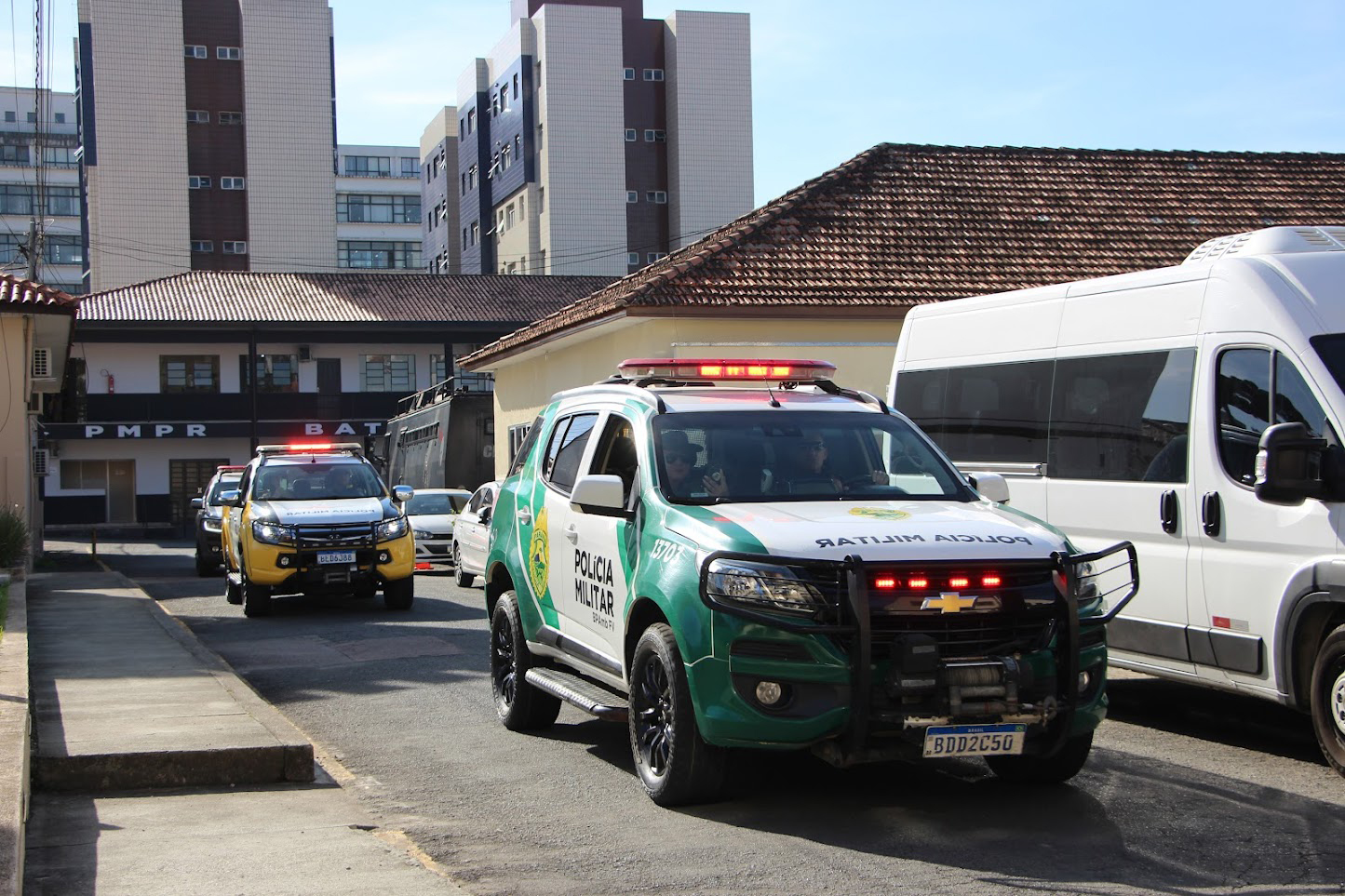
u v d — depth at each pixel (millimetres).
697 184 70938
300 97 70188
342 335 54438
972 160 25672
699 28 71438
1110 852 5902
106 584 20234
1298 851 5906
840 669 5988
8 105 109750
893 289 21750
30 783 6930
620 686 7293
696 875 5625
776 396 7996
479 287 58531
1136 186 25359
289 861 5824
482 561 20016
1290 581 7574
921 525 6473
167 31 68625
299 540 16422
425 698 10469
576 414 8703
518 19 75250
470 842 6270
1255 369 7941
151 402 53438
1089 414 9320
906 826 6359
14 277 25891
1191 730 8727
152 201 68188
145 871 5668
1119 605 6613
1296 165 26484
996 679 6027
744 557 6145
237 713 8586
